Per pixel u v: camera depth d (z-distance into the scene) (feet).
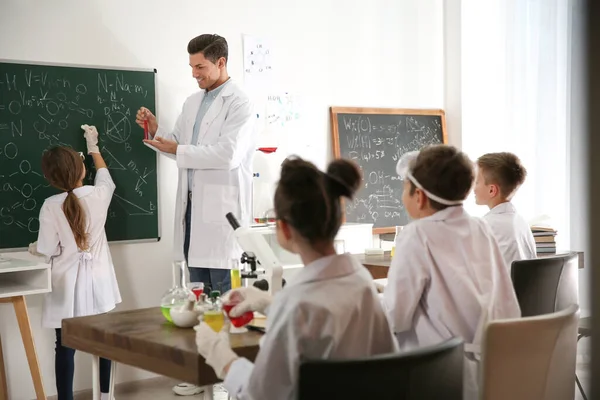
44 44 13.12
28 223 13.05
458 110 18.98
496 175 10.70
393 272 6.95
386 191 18.04
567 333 6.27
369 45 17.79
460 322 6.84
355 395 4.54
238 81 15.60
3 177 12.80
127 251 14.12
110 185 13.00
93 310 12.39
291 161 5.40
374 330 5.45
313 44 16.79
